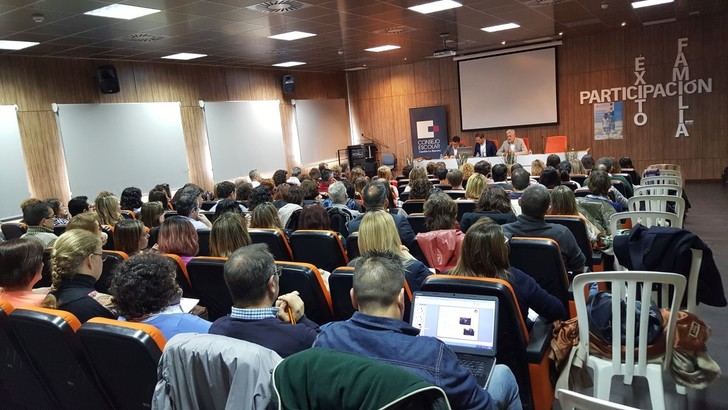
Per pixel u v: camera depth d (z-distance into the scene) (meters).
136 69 9.42
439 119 13.49
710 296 2.67
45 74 8.12
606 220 4.33
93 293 2.80
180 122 10.17
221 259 2.74
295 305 2.04
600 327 2.40
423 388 0.98
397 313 1.52
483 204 3.71
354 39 9.20
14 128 7.66
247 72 11.73
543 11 8.16
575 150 11.80
